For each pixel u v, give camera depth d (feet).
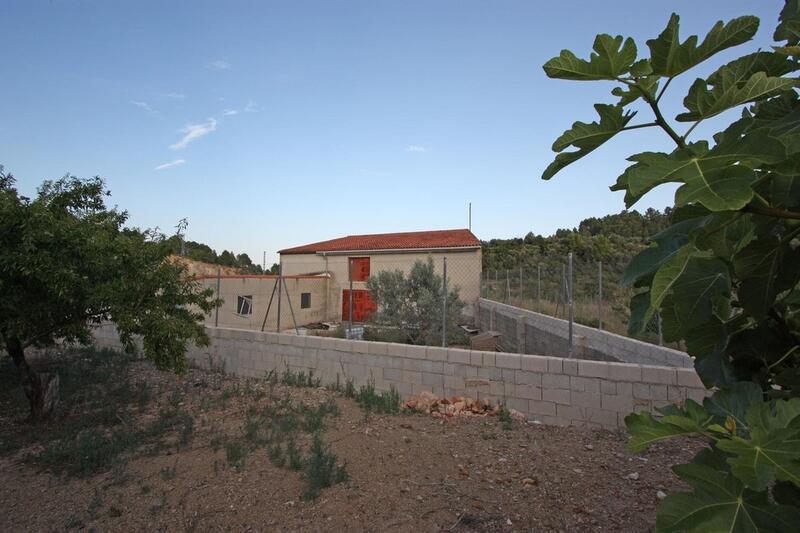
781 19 2.96
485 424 16.16
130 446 13.84
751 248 2.55
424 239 68.85
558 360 17.04
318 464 11.47
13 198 13.99
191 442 14.25
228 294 47.65
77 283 14.64
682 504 1.96
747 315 2.78
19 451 14.05
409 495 10.63
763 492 1.90
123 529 9.46
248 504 10.27
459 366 18.97
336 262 68.39
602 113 2.62
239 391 21.20
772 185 2.24
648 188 1.79
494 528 9.38
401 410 17.94
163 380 23.72
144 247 16.87
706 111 2.43
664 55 2.41
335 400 19.43
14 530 9.53
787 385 2.90
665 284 2.28
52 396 16.87
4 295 14.07
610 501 10.42
